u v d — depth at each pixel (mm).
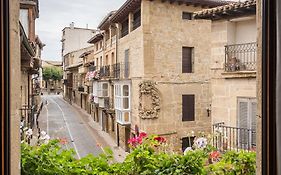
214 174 2410
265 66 962
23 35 3582
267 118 950
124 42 12094
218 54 5773
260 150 1062
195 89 10516
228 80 5574
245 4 4918
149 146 2438
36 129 3326
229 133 5359
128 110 11078
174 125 10156
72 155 2281
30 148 2092
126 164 2271
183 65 10500
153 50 10055
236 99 5414
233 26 5652
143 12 9922
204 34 10688
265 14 964
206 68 10695
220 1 10227
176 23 10297
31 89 7492
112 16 12500
